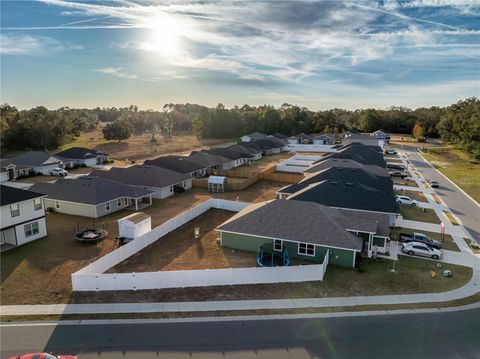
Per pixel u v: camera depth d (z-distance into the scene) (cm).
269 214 2891
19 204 2933
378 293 2189
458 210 4141
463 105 13112
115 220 3653
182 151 9350
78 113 19338
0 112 12712
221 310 1973
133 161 7744
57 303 2044
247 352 1612
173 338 1712
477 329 1819
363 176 4159
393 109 16638
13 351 1608
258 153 8175
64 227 3419
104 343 1670
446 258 2770
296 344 1675
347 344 1678
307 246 2648
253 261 2634
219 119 12925
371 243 2764
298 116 14525
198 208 3756
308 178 4253
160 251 2816
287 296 2133
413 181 5744
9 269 2495
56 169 6253
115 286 2195
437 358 1585
